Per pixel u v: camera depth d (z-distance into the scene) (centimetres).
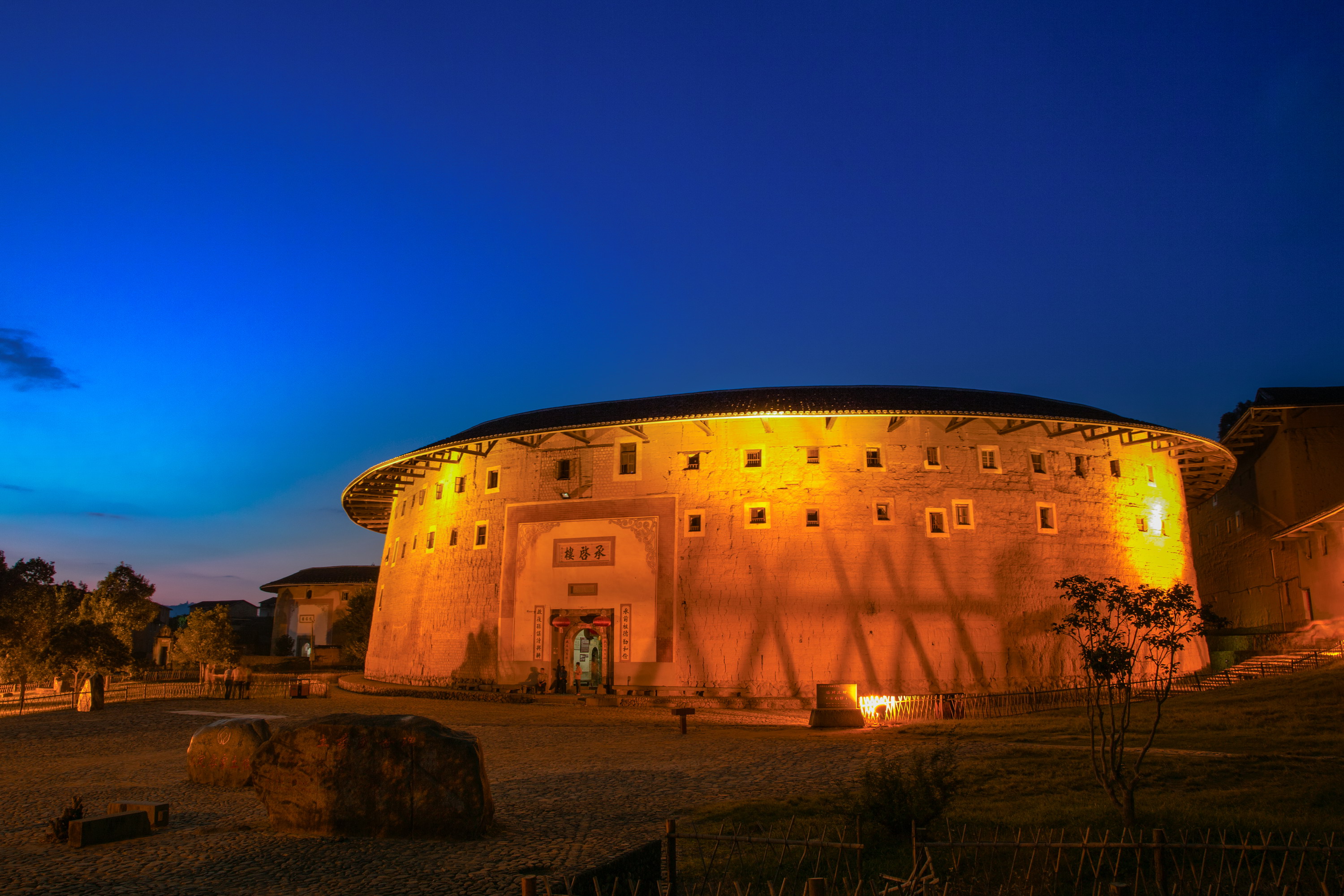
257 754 1190
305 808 1148
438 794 1126
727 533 3662
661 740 2256
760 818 1229
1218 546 5678
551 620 3819
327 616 7881
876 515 3606
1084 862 973
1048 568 3675
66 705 3441
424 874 964
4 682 3625
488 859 1025
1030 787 1427
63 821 1128
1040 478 3775
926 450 3694
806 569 3559
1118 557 3850
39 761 1916
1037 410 3931
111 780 1634
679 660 3581
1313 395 4600
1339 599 4000
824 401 3906
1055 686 3525
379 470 4606
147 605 5903
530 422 4228
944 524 3616
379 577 5184
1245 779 1452
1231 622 5434
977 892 898
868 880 942
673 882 869
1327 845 914
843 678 3438
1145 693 3161
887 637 3478
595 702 3434
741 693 3475
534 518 3981
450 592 4181
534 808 1334
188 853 1056
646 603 3691
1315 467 4488
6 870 988
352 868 989
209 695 3825
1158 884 849
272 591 8262
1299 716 2155
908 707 2752
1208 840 965
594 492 3897
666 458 3825
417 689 3862
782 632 3512
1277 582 4712
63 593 5281
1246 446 5059
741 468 3722
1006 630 3544
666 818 1248
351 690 4353
